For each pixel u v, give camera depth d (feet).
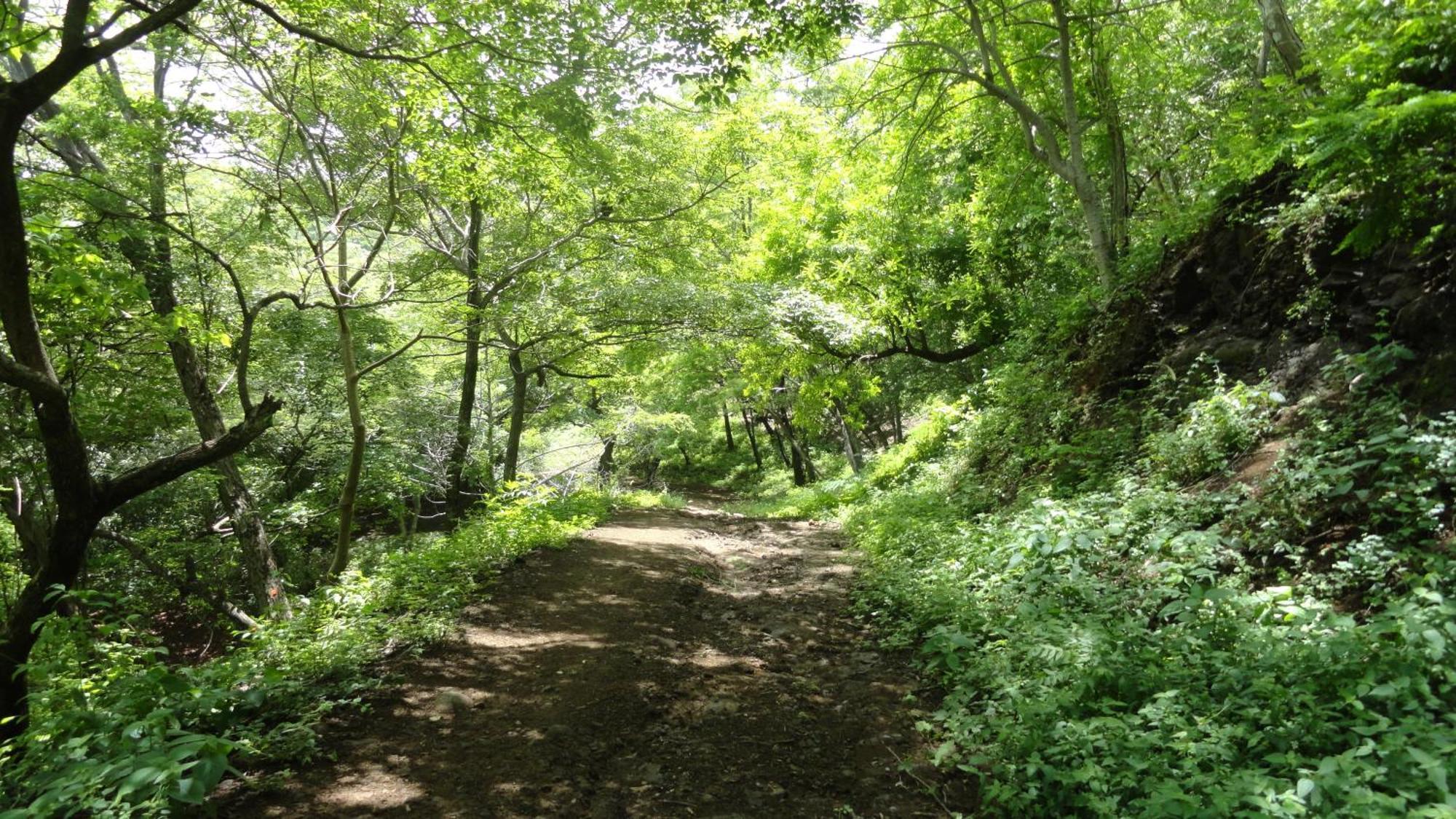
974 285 55.47
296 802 13.70
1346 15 15.97
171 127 33.06
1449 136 13.71
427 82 28.58
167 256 36.55
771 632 24.09
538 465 74.13
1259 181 27.22
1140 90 43.09
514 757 15.57
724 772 14.87
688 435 98.22
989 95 43.65
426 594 26.37
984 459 40.04
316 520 54.13
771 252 66.18
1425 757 9.16
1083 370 35.27
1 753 14.43
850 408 76.02
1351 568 15.19
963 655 18.45
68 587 17.83
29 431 32.09
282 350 49.73
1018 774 12.65
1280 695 11.71
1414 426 17.39
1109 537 21.01
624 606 27.12
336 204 31.19
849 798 13.74
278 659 19.45
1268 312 25.61
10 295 16.29
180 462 18.65
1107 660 14.16
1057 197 50.70
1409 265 20.21
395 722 17.28
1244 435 22.27
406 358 53.67
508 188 39.37
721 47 27.02
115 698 14.47
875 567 29.91
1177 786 10.30
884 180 53.52
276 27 27.71
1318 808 9.52
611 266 45.42
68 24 16.20
